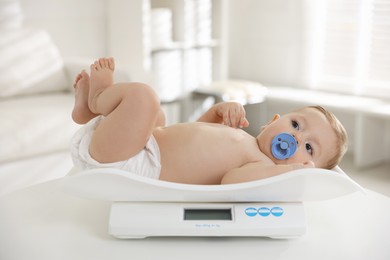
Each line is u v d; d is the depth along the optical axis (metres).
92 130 1.26
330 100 3.47
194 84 3.79
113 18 3.57
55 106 2.63
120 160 1.20
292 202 1.16
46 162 2.48
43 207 1.33
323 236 1.17
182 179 1.25
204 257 1.07
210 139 1.26
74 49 3.53
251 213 1.13
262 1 4.09
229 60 4.39
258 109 3.85
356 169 3.34
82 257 1.07
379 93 3.55
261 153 1.28
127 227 1.12
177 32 3.72
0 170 2.33
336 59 3.75
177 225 1.11
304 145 1.26
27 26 3.25
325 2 3.72
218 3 3.82
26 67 2.88
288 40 3.98
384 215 1.29
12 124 2.36
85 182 1.09
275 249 1.11
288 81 4.04
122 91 1.19
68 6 3.45
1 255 1.08
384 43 3.48
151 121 1.19
